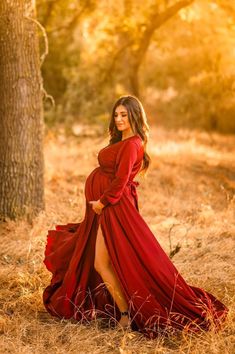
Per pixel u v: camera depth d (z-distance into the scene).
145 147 5.74
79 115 16.48
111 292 5.55
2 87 8.66
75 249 5.70
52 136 15.39
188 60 18.89
